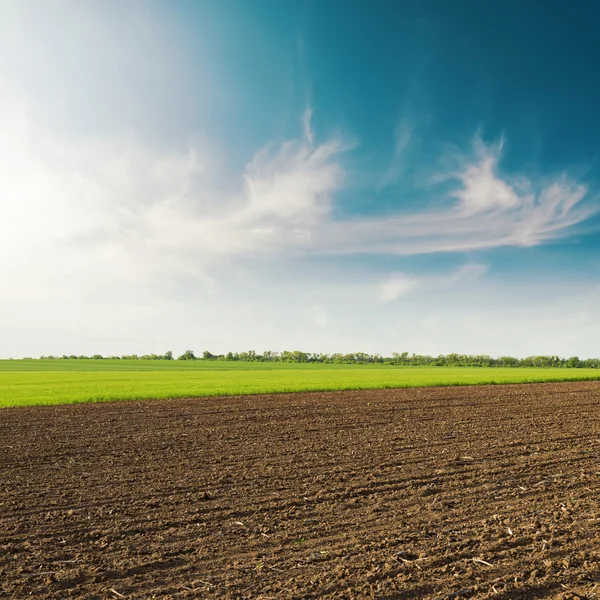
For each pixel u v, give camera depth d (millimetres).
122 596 5062
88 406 22422
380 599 4961
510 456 11562
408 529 6863
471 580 5363
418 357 138000
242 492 8688
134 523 7160
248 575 5496
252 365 113312
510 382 39094
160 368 90750
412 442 13406
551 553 6039
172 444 13273
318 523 7129
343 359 151875
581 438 13906
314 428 15891
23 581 5383
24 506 7926
